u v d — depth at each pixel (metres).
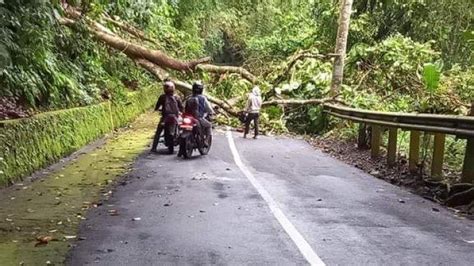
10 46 11.19
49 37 13.55
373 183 10.74
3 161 9.67
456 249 6.29
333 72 21.36
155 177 10.98
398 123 11.70
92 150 14.95
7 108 11.72
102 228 7.04
